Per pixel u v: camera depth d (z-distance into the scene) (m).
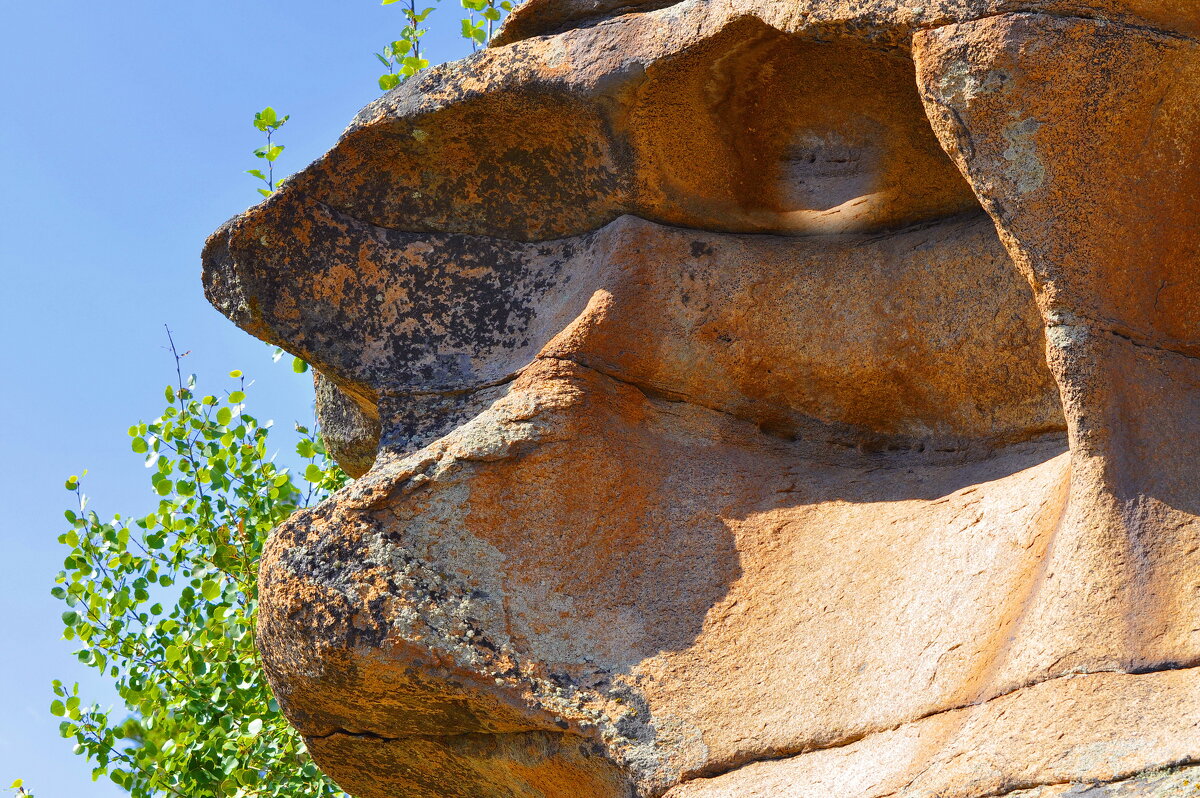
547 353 3.51
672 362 3.55
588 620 3.26
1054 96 2.70
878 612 3.10
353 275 3.78
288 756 6.44
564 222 3.68
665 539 3.38
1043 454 3.24
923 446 3.49
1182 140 2.76
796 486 3.47
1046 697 2.57
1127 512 2.70
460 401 3.61
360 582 3.23
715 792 2.95
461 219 3.73
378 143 3.65
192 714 6.55
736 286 3.53
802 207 3.51
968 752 2.58
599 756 3.12
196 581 6.86
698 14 3.21
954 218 3.43
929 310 3.39
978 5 2.71
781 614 3.20
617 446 3.46
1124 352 2.81
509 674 3.18
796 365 3.52
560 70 3.39
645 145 3.45
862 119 3.31
